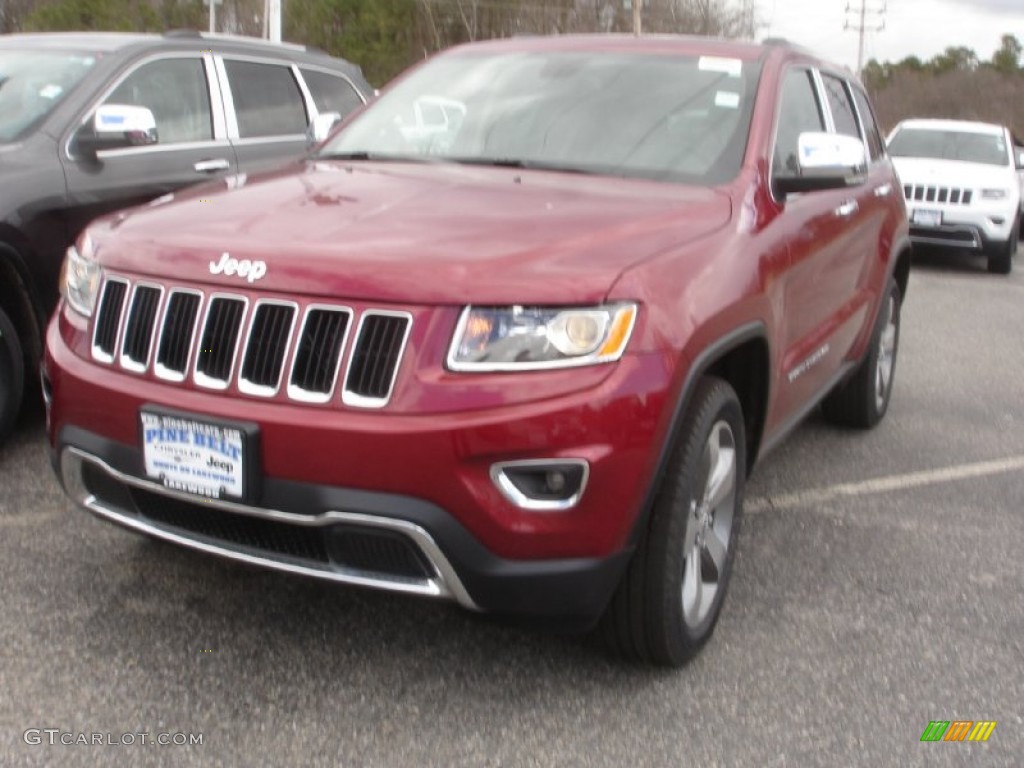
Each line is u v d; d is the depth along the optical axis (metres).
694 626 3.53
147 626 3.65
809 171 4.11
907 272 6.48
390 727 3.18
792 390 4.34
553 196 3.71
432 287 2.94
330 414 2.94
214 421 3.02
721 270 3.43
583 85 4.55
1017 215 13.69
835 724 3.30
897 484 5.42
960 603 4.13
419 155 4.43
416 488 2.88
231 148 6.56
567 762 3.06
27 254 5.09
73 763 2.94
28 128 5.44
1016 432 6.42
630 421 2.96
